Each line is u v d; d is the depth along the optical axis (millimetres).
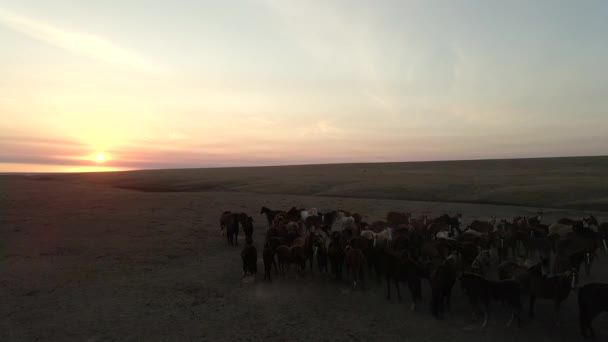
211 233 24766
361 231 20797
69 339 10438
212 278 15906
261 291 14477
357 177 69000
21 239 21375
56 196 41562
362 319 12008
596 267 16953
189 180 73062
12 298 13133
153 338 10609
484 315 12234
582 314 10547
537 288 11617
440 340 10555
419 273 12891
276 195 47250
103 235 23062
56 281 14922
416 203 39469
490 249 18625
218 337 10742
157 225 26703
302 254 15938
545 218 29484
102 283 14898
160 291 14234
